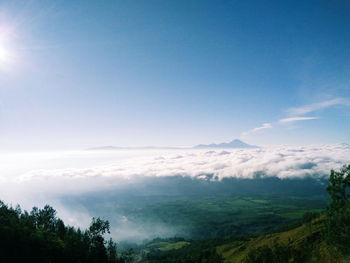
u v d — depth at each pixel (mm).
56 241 103438
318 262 61969
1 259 82188
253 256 85000
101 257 113375
